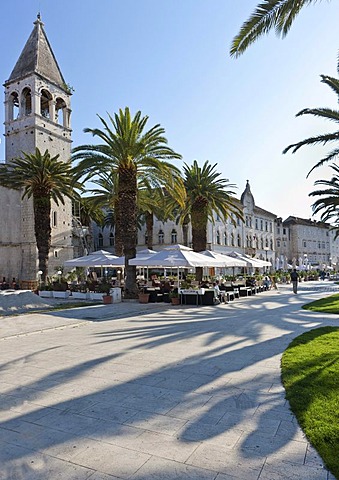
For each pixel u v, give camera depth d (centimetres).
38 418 475
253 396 534
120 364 733
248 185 6162
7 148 4253
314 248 8544
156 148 2252
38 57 4256
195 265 1861
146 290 2141
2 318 1513
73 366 727
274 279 3381
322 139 1675
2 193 3991
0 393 577
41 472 347
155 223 5366
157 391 567
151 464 355
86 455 377
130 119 2191
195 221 3022
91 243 5241
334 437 389
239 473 337
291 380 584
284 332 1048
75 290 2572
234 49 1030
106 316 1520
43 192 2967
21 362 776
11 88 4316
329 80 1546
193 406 502
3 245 3947
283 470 340
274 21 972
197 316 1468
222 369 681
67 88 4581
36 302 1942
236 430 425
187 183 3008
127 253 2236
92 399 539
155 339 986
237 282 2673
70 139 4572
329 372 611
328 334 959
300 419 439
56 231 4231
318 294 2539
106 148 2167
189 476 333
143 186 2981
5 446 401
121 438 412
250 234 6103
